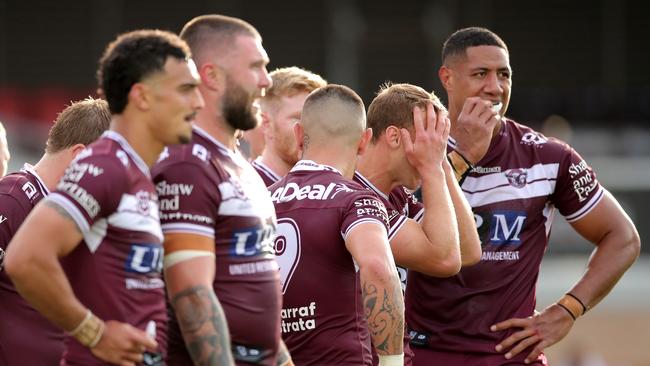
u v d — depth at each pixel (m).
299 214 14.97
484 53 18.95
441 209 15.80
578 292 19.59
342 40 77.75
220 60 13.05
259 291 13.05
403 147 16.22
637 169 60.28
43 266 11.25
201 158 12.66
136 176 11.95
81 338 11.58
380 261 13.96
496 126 19.50
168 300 13.02
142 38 12.08
